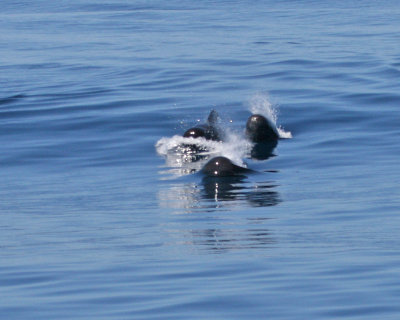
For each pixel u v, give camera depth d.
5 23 168.25
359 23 146.75
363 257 31.89
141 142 60.72
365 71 87.19
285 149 57.62
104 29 150.38
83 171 53.44
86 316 25.48
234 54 106.50
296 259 31.92
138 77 89.94
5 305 26.75
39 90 83.06
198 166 53.78
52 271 31.12
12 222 41.09
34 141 61.38
